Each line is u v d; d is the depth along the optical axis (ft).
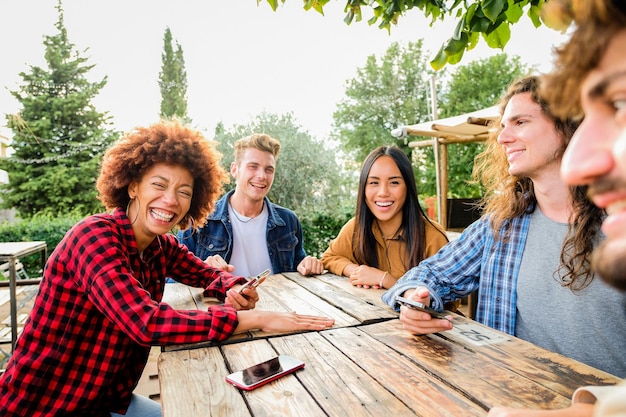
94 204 55.11
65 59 59.77
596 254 0.99
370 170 7.77
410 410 2.87
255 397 3.10
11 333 11.30
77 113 57.36
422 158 51.60
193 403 3.03
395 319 5.04
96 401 4.49
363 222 8.16
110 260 4.13
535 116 4.63
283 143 29.12
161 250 5.39
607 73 0.95
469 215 18.31
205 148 5.22
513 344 4.09
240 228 10.21
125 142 4.80
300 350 4.02
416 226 7.86
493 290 5.34
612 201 0.95
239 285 6.34
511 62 56.03
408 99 63.31
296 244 10.86
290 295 6.36
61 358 4.25
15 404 4.17
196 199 5.55
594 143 0.96
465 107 56.13
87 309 4.28
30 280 13.91
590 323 4.44
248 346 4.15
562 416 1.99
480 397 3.01
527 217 5.22
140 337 3.92
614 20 0.96
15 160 53.26
